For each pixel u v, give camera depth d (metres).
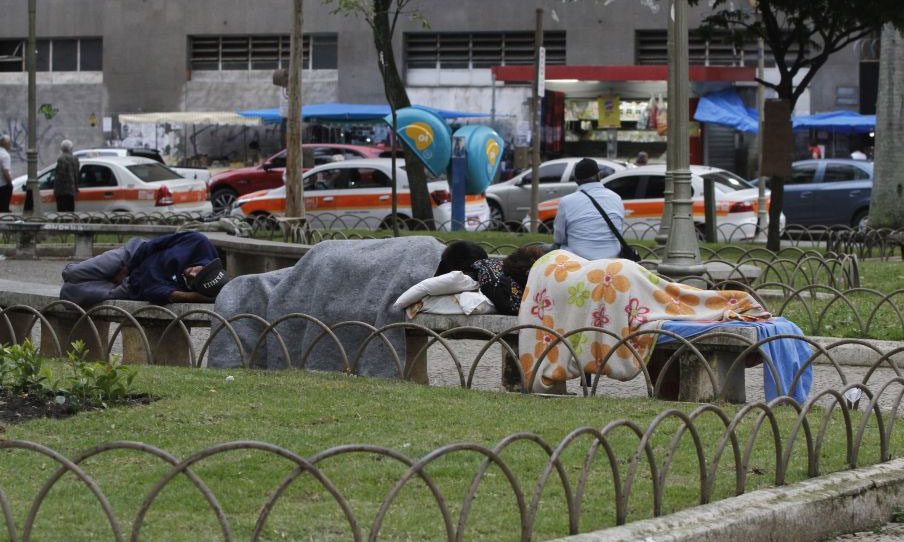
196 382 12.97
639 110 57.56
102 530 8.15
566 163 45.06
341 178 42.00
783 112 29.02
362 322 13.48
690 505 8.85
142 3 67.69
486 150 38.09
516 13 62.81
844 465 10.20
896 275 26.66
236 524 8.30
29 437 10.49
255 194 43.00
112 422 11.05
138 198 43.44
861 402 14.19
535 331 13.20
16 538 7.35
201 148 66.38
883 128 38.59
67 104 69.12
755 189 40.22
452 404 12.17
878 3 29.28
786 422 11.77
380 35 38.25
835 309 21.03
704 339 12.61
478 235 33.41
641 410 12.06
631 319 12.97
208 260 15.80
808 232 34.66
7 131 69.94
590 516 8.59
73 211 41.19
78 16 68.62
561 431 11.00
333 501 8.91
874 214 38.84
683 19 20.09
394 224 31.86
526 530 7.71
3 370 12.04
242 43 67.25
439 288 14.02
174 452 10.08
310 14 64.88
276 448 7.04
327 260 14.45
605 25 61.94
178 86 67.50
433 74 64.06
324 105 61.12
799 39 30.95
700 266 19.94
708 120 56.41
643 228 39.81
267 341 14.58
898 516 9.73
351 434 10.80
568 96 58.12
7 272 30.45
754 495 8.95
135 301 15.83
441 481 9.48
